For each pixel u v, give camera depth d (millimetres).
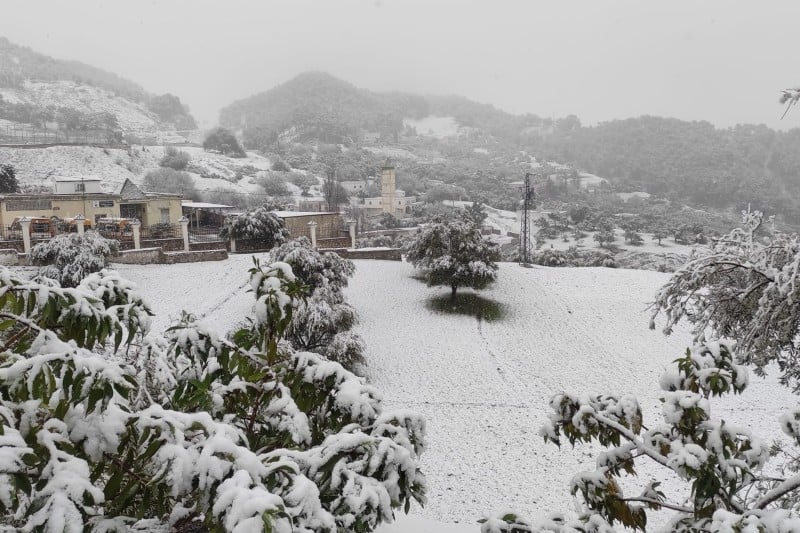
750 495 5465
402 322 23766
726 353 3125
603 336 22906
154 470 2221
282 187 78562
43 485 1890
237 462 1980
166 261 26859
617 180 132750
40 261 21875
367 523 2152
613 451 3010
